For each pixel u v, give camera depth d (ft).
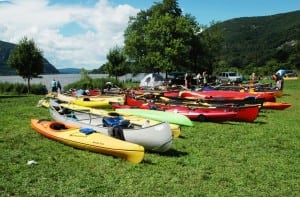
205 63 192.95
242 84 120.78
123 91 93.30
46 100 78.48
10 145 41.34
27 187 29.01
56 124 46.26
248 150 42.34
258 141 46.88
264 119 64.59
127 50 175.01
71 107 57.36
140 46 173.47
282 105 75.72
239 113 59.82
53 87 109.50
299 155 40.55
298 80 180.86
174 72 162.71
